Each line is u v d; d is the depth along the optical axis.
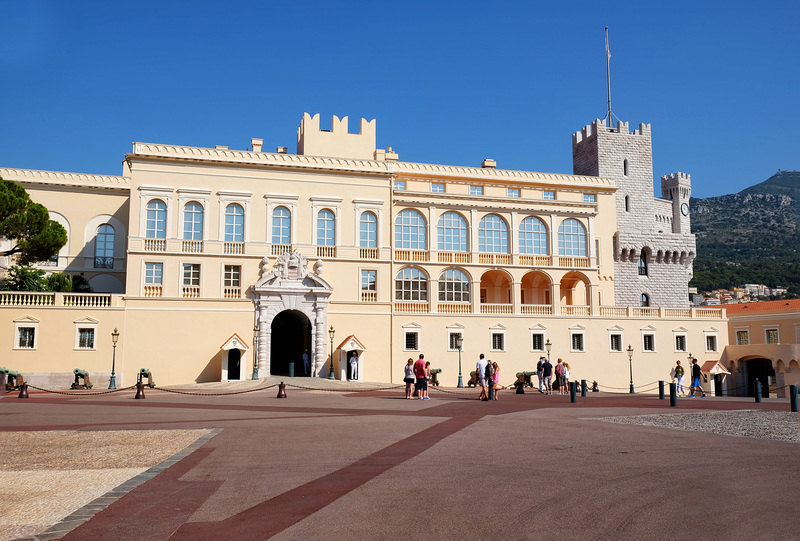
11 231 48.09
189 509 11.25
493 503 11.58
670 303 77.88
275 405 32.00
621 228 76.19
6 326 49.62
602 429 22.16
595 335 62.94
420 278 59.88
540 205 63.66
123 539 9.62
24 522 10.40
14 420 24.42
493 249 62.16
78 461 15.55
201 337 53.59
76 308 51.16
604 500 11.77
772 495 12.13
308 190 57.38
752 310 69.62
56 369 50.19
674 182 95.62
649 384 63.94
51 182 59.88
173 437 19.41
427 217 60.69
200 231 55.03
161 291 53.50
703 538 9.60
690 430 22.05
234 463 15.34
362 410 29.11
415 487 12.80
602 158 77.12
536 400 38.56
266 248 55.84
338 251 57.28
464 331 59.62
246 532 9.96
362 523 10.41
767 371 66.62
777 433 21.28
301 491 12.52
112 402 33.88
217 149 56.81
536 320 61.56
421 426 22.62
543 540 9.57
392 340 57.66
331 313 56.44
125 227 61.72
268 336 54.34
